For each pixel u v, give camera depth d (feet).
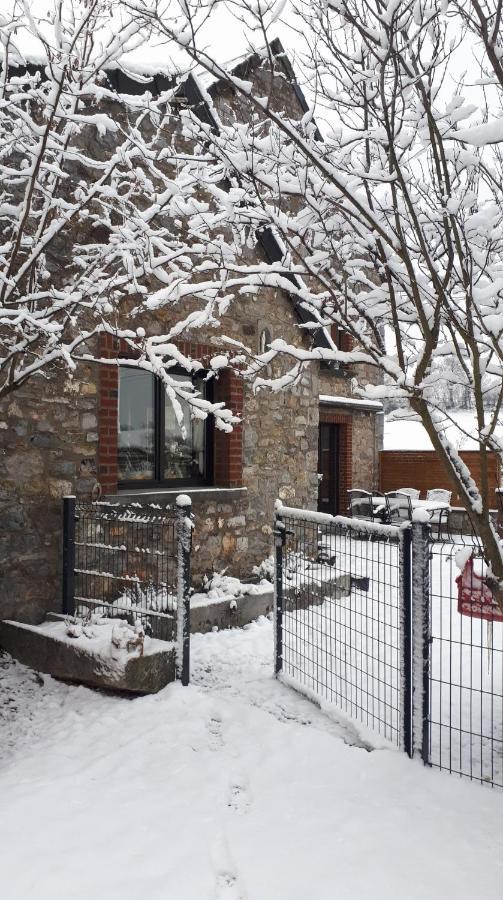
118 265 16.07
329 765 10.67
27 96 11.69
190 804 9.50
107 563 16.93
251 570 21.94
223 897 7.47
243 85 8.40
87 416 16.76
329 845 8.46
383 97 7.67
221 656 16.69
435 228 9.35
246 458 21.89
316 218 10.37
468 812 9.22
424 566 10.50
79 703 13.33
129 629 13.42
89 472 16.81
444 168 7.66
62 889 7.55
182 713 12.58
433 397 8.95
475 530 8.28
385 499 33.60
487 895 7.45
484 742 11.64
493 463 30.14
